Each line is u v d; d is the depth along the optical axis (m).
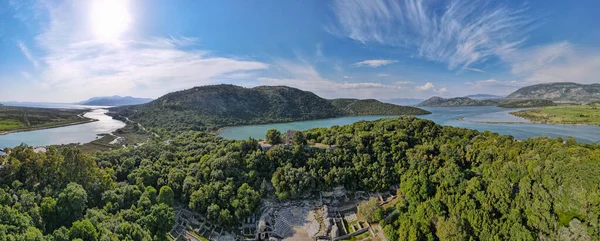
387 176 118.38
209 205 102.50
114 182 101.38
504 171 90.88
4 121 194.62
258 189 113.50
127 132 199.38
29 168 83.69
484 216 80.38
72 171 89.06
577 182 72.12
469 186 90.88
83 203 78.81
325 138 144.00
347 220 105.00
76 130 196.25
